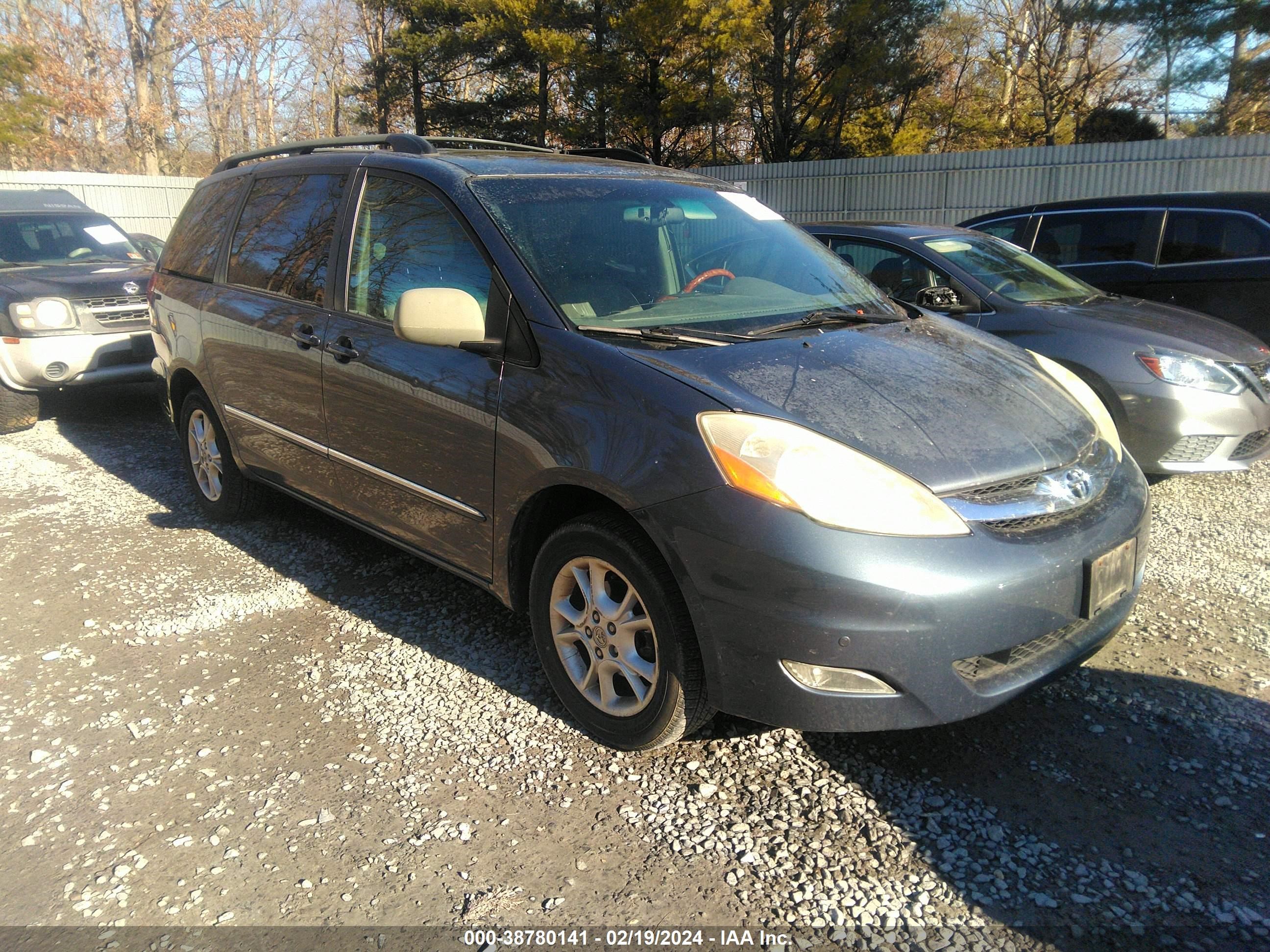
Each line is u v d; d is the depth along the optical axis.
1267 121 26.70
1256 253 6.61
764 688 2.41
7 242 8.05
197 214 4.96
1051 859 2.38
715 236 3.66
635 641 2.74
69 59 35.09
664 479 2.48
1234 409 4.78
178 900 2.27
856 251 6.02
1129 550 2.73
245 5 38.25
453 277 3.21
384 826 2.54
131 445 6.71
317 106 43.91
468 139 4.28
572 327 2.87
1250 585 4.02
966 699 2.41
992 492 2.52
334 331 3.61
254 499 4.83
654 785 2.70
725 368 2.71
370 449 3.50
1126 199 7.20
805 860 2.38
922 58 29.28
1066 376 3.41
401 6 32.53
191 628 3.74
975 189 18.53
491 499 3.00
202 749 2.91
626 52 26.86
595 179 3.62
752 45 26.02
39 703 3.20
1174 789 2.65
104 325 7.10
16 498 5.47
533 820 2.55
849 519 2.33
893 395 2.72
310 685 3.29
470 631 3.68
